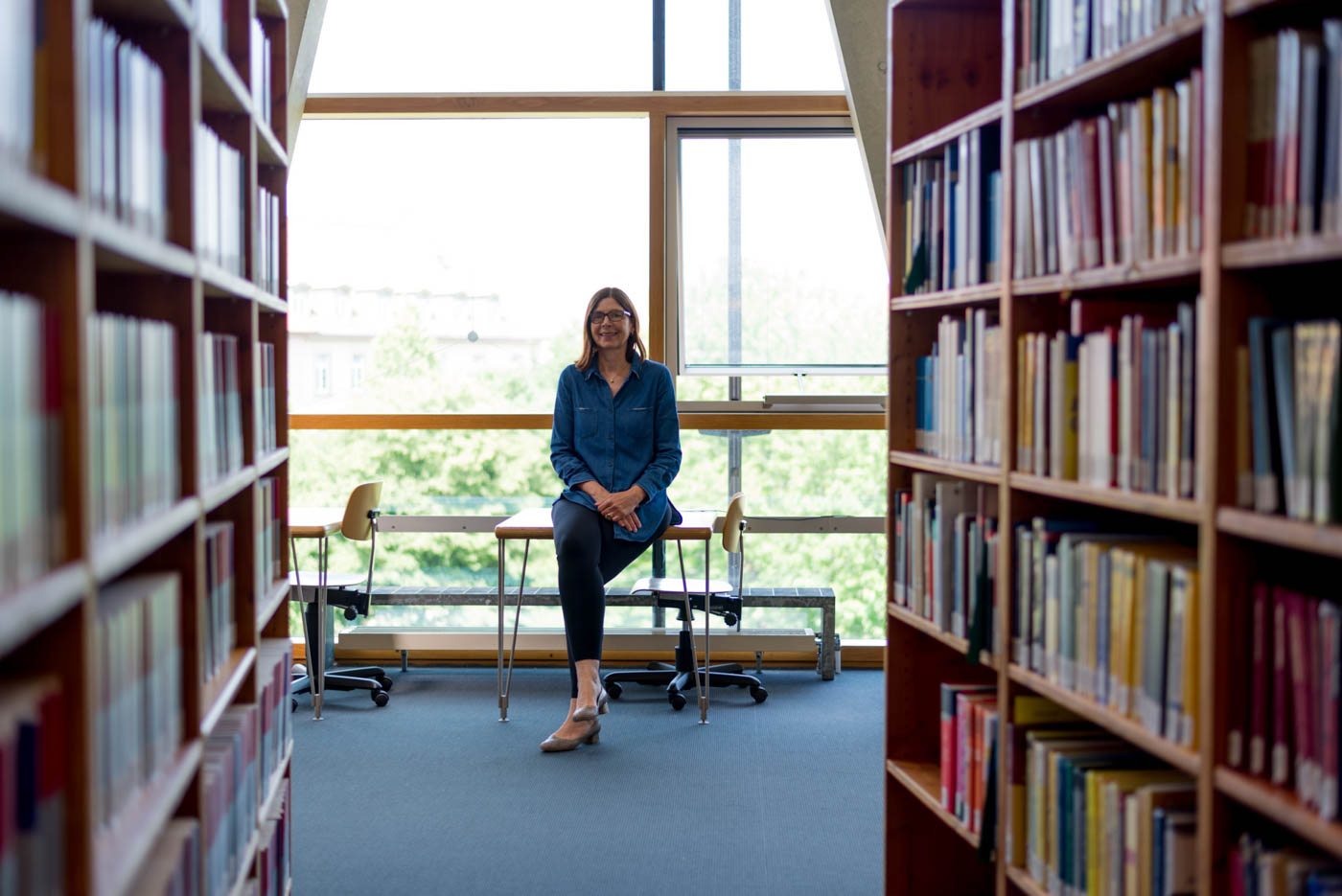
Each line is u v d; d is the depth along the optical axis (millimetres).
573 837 3164
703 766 3803
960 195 2348
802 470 5285
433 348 5359
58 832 1114
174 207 1636
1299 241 1269
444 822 3271
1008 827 2082
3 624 887
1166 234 1625
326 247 5324
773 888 2822
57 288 1107
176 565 1643
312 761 3854
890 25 2621
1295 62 1329
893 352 2646
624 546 4191
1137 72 1748
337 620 5344
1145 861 1679
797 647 5004
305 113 5211
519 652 5344
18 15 1026
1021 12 2072
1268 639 1403
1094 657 1815
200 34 1699
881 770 3768
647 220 5297
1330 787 1266
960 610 2309
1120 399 1741
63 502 1114
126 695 1366
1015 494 2078
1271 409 1392
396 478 5316
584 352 4309
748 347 5309
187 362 1641
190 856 1614
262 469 2258
